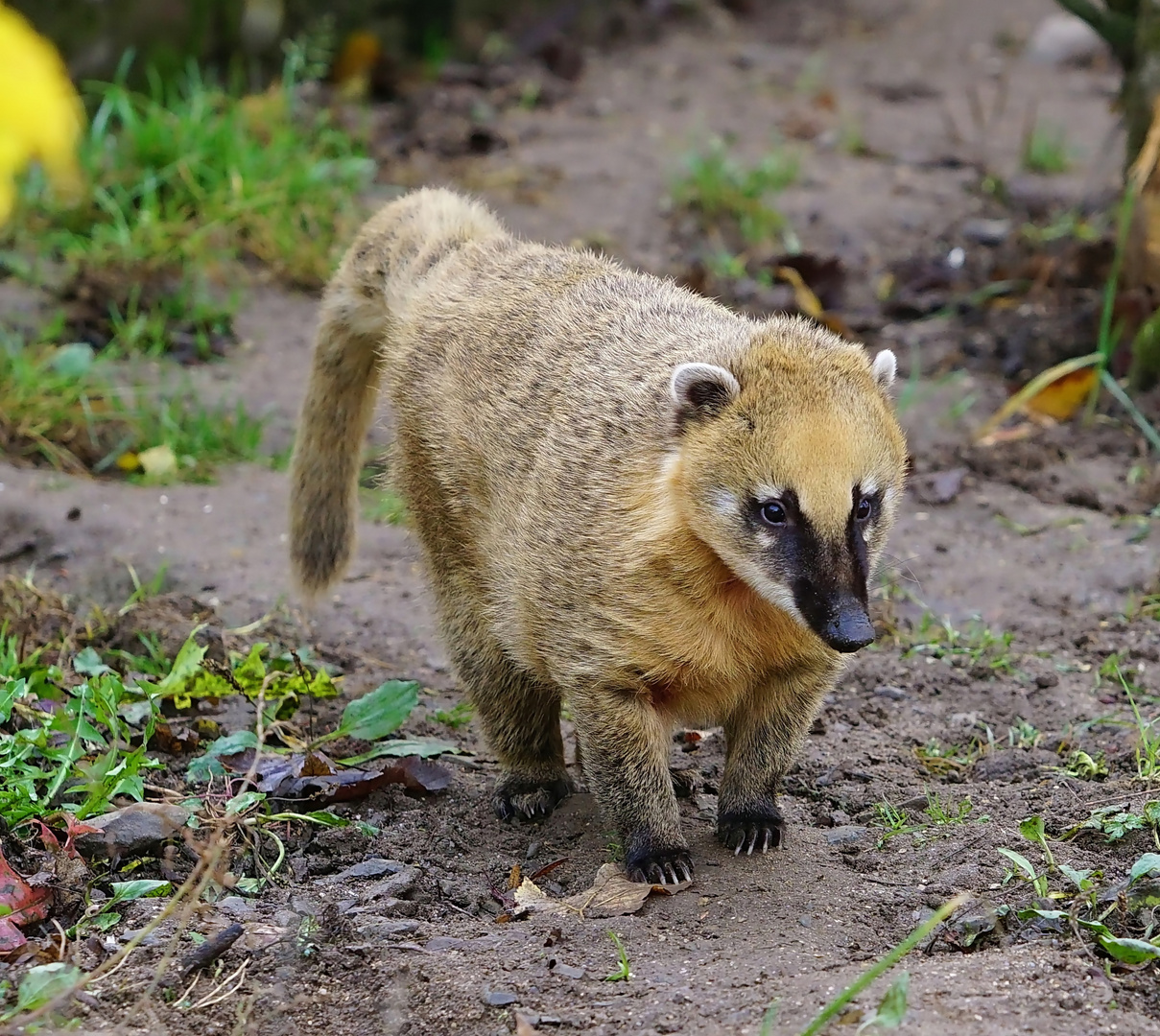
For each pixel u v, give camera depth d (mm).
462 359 9234
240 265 16562
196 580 11844
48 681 9766
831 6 27812
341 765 9359
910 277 17016
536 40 23688
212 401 14469
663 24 25969
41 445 13352
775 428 7676
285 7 20453
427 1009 6867
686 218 18172
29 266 15594
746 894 8039
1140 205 14617
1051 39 25391
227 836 8078
